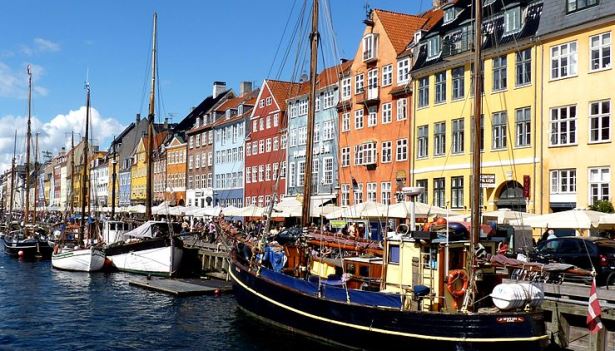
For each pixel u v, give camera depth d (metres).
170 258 40.38
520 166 35.47
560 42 33.78
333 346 19.72
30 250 54.91
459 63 39.38
